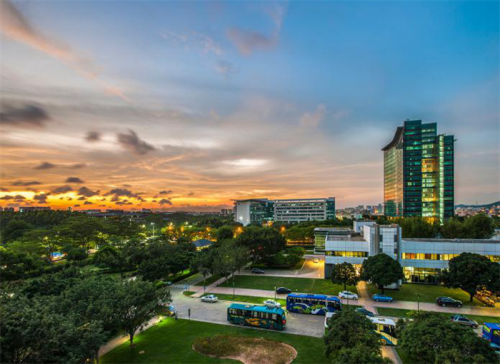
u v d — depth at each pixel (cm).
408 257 6962
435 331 2811
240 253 7556
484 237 10650
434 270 6762
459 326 2838
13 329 2173
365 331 3030
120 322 3519
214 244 10375
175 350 3778
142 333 4319
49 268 8694
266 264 9294
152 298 3934
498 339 3603
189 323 4700
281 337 4128
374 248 7019
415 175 19775
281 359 3500
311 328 4459
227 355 3619
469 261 5419
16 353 2256
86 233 12638
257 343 3925
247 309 4612
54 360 2438
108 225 15450
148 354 3681
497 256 6397
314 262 9700
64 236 12062
